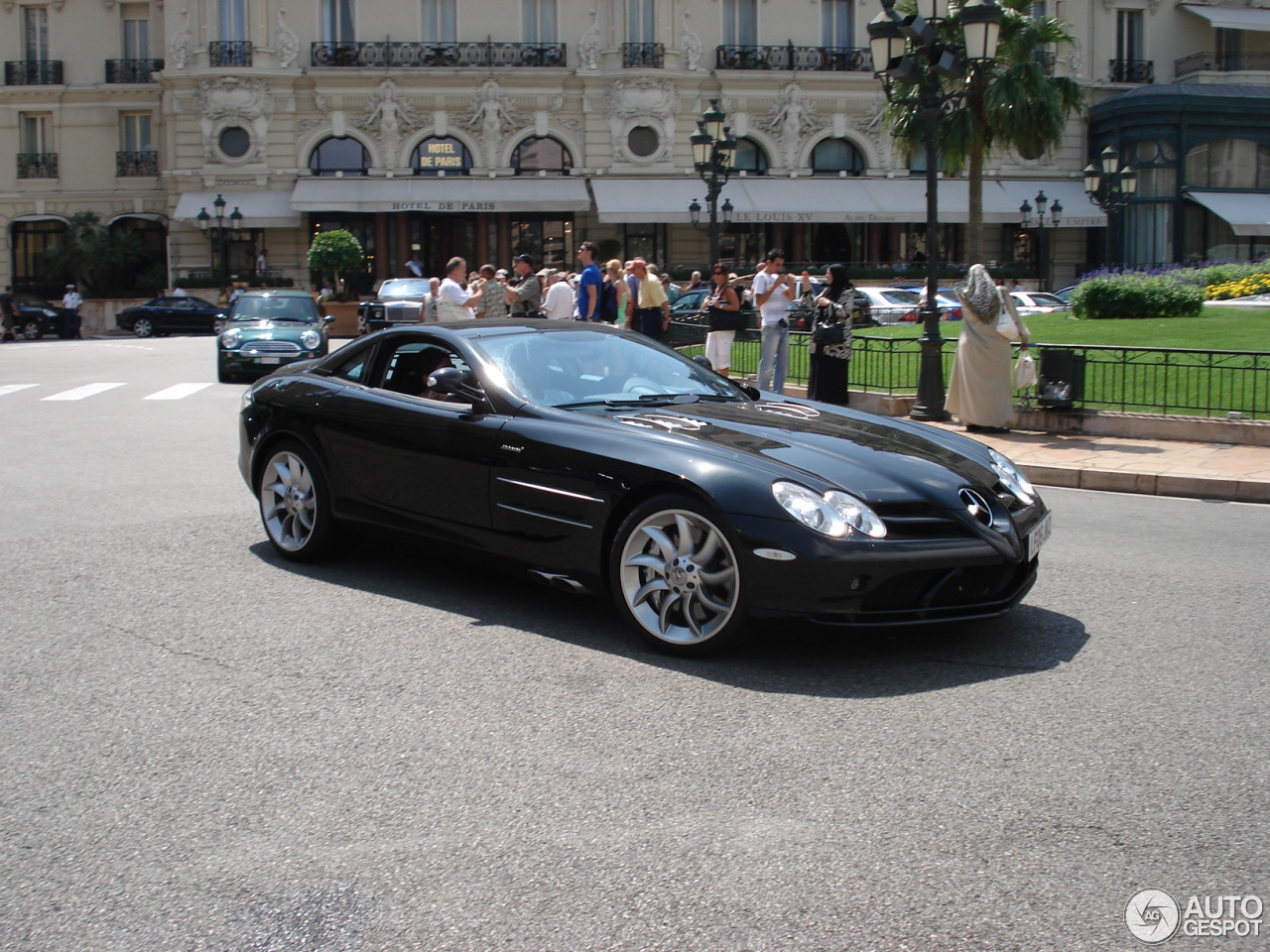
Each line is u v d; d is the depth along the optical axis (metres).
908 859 3.13
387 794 3.57
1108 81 42.69
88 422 13.12
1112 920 2.83
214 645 5.07
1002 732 4.03
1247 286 23.16
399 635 5.20
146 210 42.22
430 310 18.55
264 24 38.56
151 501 8.44
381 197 38.19
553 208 38.53
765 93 40.47
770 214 39.06
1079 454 10.52
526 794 3.56
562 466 5.16
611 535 5.07
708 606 4.73
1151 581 6.23
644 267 16.03
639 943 2.75
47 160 42.22
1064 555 6.92
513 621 5.41
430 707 4.31
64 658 4.89
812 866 3.10
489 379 5.64
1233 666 4.73
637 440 5.04
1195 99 40.06
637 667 4.74
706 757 3.83
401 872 3.10
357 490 6.09
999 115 29.41
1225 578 6.30
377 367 6.28
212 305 37.81
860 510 4.57
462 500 5.57
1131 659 4.83
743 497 4.62
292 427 6.41
